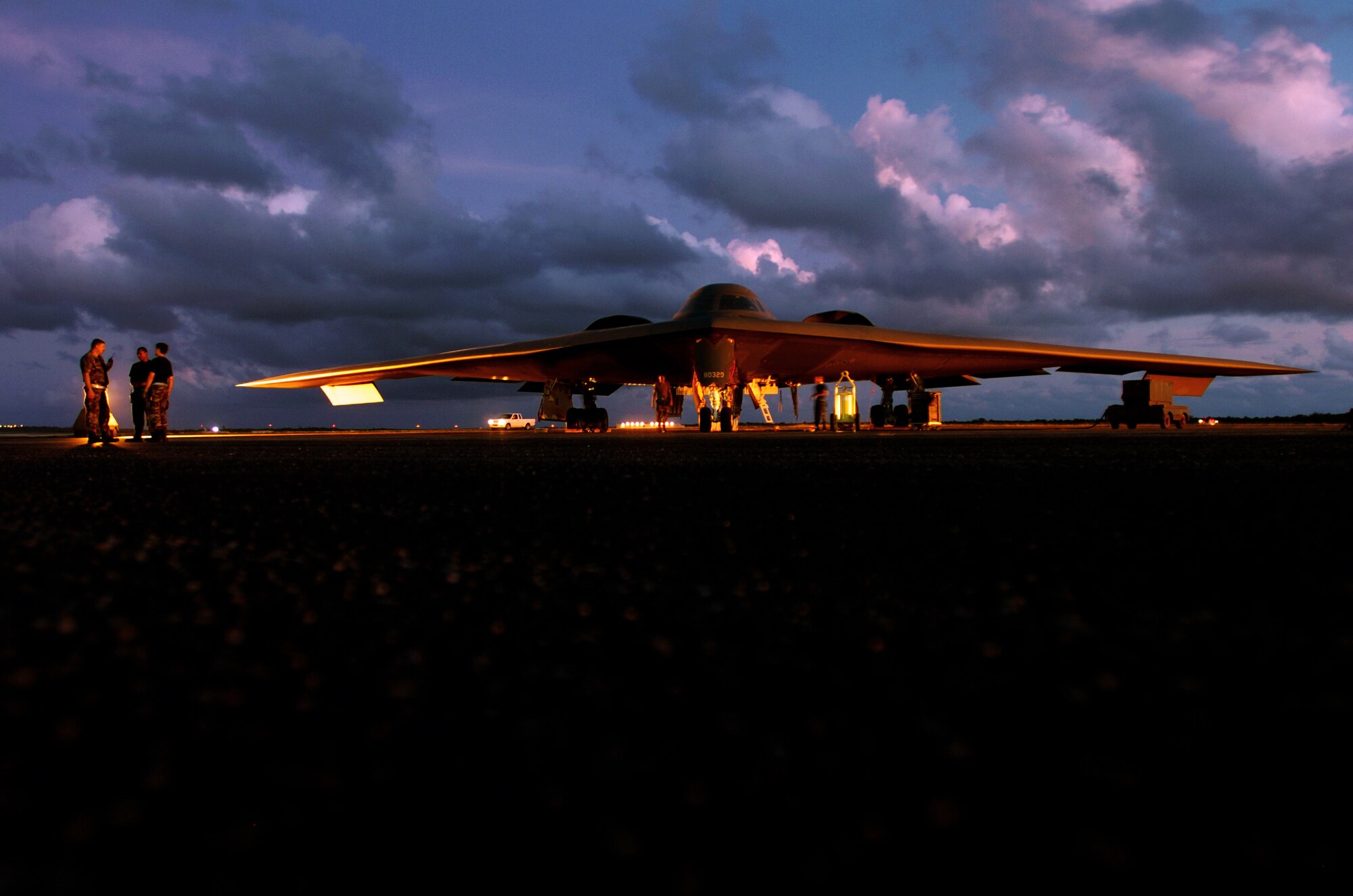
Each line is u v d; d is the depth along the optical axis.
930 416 23.77
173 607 1.28
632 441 12.06
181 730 0.74
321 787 0.62
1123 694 0.87
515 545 1.96
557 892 0.47
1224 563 1.66
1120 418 21.56
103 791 0.60
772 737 0.75
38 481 4.25
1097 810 0.59
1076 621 1.19
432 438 16.42
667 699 0.86
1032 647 1.05
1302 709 0.81
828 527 2.24
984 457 6.12
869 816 0.58
